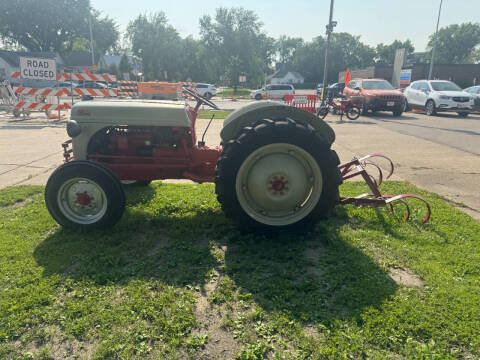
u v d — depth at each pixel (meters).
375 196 4.04
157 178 4.18
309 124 3.66
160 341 2.28
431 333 2.35
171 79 56.41
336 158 3.47
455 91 16.47
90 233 3.69
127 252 3.35
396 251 3.38
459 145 8.92
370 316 2.48
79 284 2.82
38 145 8.59
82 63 58.47
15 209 4.43
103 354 2.17
